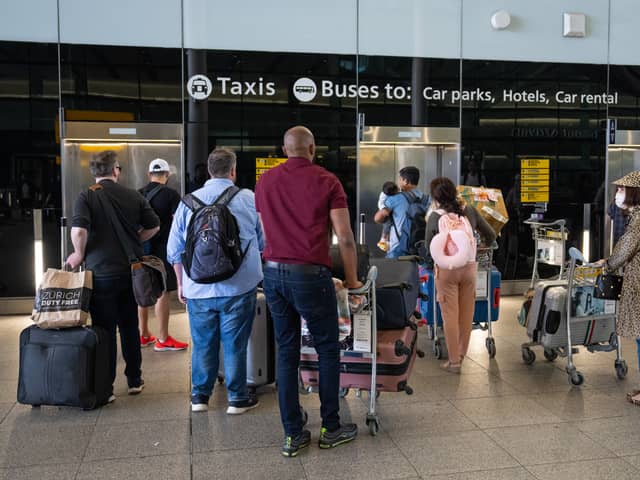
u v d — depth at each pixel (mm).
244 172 7656
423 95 8039
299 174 3393
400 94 7977
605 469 3322
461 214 4953
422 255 5527
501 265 8305
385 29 7910
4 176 7160
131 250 4277
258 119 7660
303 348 3877
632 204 4215
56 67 7207
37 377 4113
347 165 7906
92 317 4332
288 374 3486
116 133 7352
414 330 4082
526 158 8297
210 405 4289
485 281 5484
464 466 3365
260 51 7633
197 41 7477
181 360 5410
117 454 3523
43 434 3803
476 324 5598
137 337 4516
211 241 3822
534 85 8297
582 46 8414
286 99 7719
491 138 8211
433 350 5660
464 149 8148
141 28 7355
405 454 3512
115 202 4285
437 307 5848
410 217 5922
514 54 8234
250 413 4137
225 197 3996
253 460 3443
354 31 7840
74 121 7250
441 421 3990
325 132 7832
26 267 7262
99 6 7250
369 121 7914
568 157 8422
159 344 5738
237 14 7551
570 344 4691
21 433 3818
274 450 3566
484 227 5250
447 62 8062
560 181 8406
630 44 8547
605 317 4777
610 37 8477
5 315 7250
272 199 3414
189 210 4031
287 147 3469
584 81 8438
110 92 7320
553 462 3408
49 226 7273
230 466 3375
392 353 3781
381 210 6062
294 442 3492
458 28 8070
